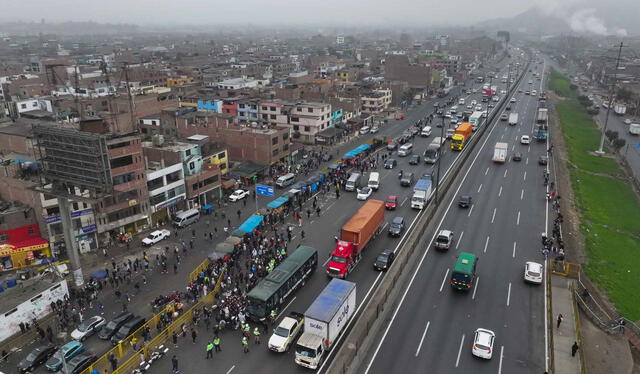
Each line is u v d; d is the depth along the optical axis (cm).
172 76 19875
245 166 9125
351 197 7975
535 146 11294
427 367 3791
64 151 4834
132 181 6456
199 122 10375
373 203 6519
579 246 6294
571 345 4106
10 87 14612
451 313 4541
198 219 7156
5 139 7412
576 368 3819
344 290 4303
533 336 4203
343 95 14788
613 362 4194
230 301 4650
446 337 4178
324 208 7494
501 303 4716
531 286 5050
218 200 7938
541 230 6531
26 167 6266
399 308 4628
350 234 5525
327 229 6669
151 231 6756
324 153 10731
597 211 7931
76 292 5059
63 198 5028
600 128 14612
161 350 4047
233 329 4381
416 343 4094
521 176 8975
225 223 7000
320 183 8400
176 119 10175
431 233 6412
